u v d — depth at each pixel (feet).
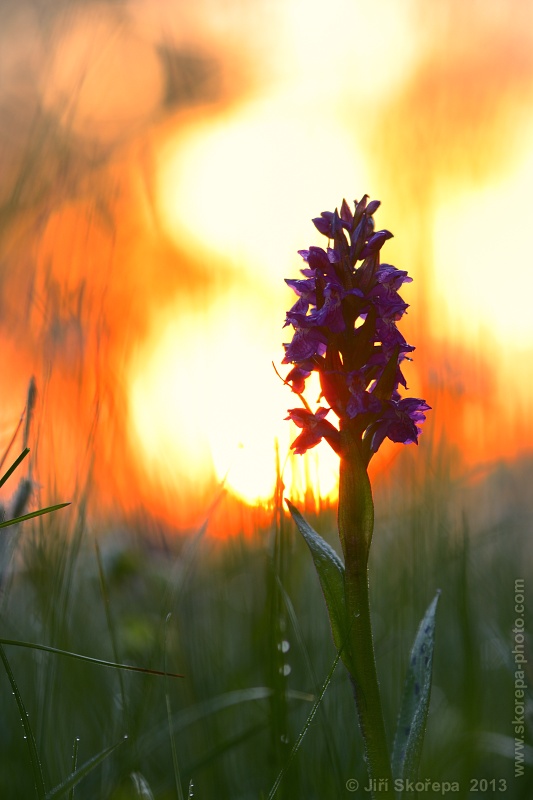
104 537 19.58
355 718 14.26
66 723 14.17
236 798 13.83
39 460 15.71
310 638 15.58
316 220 10.12
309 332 9.97
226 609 17.92
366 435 10.12
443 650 17.61
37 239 17.79
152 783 14.05
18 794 12.35
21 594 18.02
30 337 17.54
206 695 15.85
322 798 12.53
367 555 9.98
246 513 17.21
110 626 13.10
